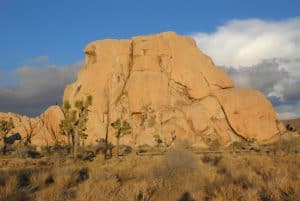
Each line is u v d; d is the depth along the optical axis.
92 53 138.00
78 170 20.52
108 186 13.17
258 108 124.12
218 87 131.50
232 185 13.84
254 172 18.06
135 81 126.56
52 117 112.69
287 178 14.63
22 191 13.30
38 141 106.44
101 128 119.12
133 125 118.62
